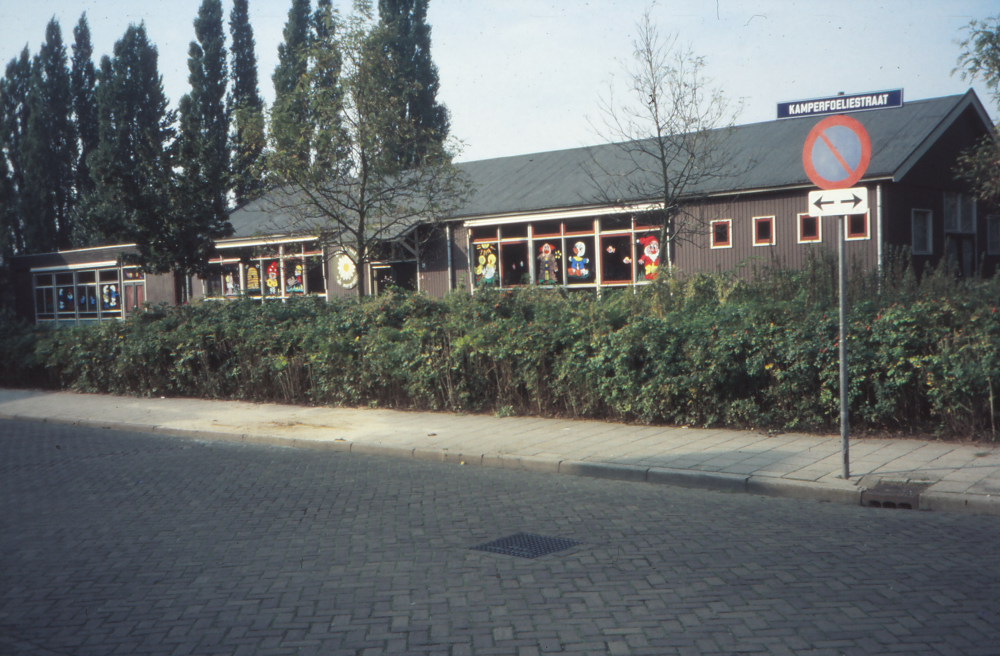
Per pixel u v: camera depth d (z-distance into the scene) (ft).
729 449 27.63
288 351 45.98
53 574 17.46
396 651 12.84
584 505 22.31
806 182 66.80
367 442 32.42
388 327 42.57
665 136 59.62
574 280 82.23
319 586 16.11
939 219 73.77
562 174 89.04
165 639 13.69
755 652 12.34
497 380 37.88
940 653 12.14
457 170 64.03
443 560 17.53
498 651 12.70
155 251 68.28
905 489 21.72
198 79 138.92
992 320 26.91
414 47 122.93
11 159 156.76
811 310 30.68
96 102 153.58
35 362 58.13
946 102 73.31
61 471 29.81
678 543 18.30
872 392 28.58
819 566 16.34
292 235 78.89
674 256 74.84
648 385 32.35
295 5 140.05
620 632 13.28
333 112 58.29
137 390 52.54
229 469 29.27
